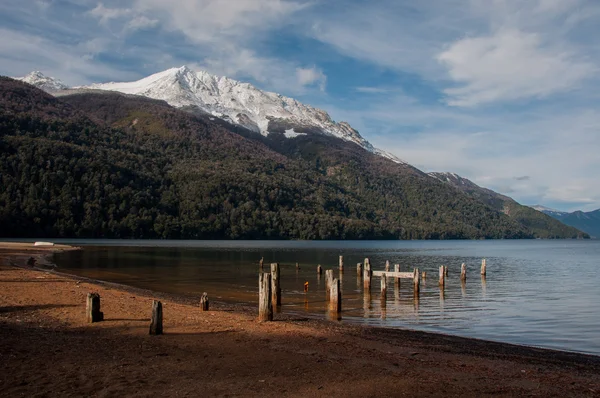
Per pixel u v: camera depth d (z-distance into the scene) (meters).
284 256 76.50
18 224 109.62
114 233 125.81
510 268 60.25
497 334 21.22
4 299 22.64
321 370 13.06
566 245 165.25
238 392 10.90
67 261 54.25
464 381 12.80
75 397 10.02
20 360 12.56
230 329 18.23
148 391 10.62
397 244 156.38
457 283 42.56
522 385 12.75
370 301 31.02
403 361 14.63
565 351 18.03
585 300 31.84
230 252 84.19
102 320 18.64
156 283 37.59
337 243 153.38
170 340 15.88
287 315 24.28
